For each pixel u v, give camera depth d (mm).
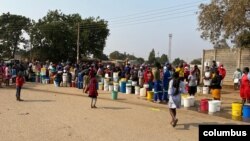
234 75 27938
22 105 18500
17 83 20406
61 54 70875
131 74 28188
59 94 24484
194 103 20359
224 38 29188
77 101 20656
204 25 31672
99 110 17328
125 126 13617
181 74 21922
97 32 74625
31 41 71938
